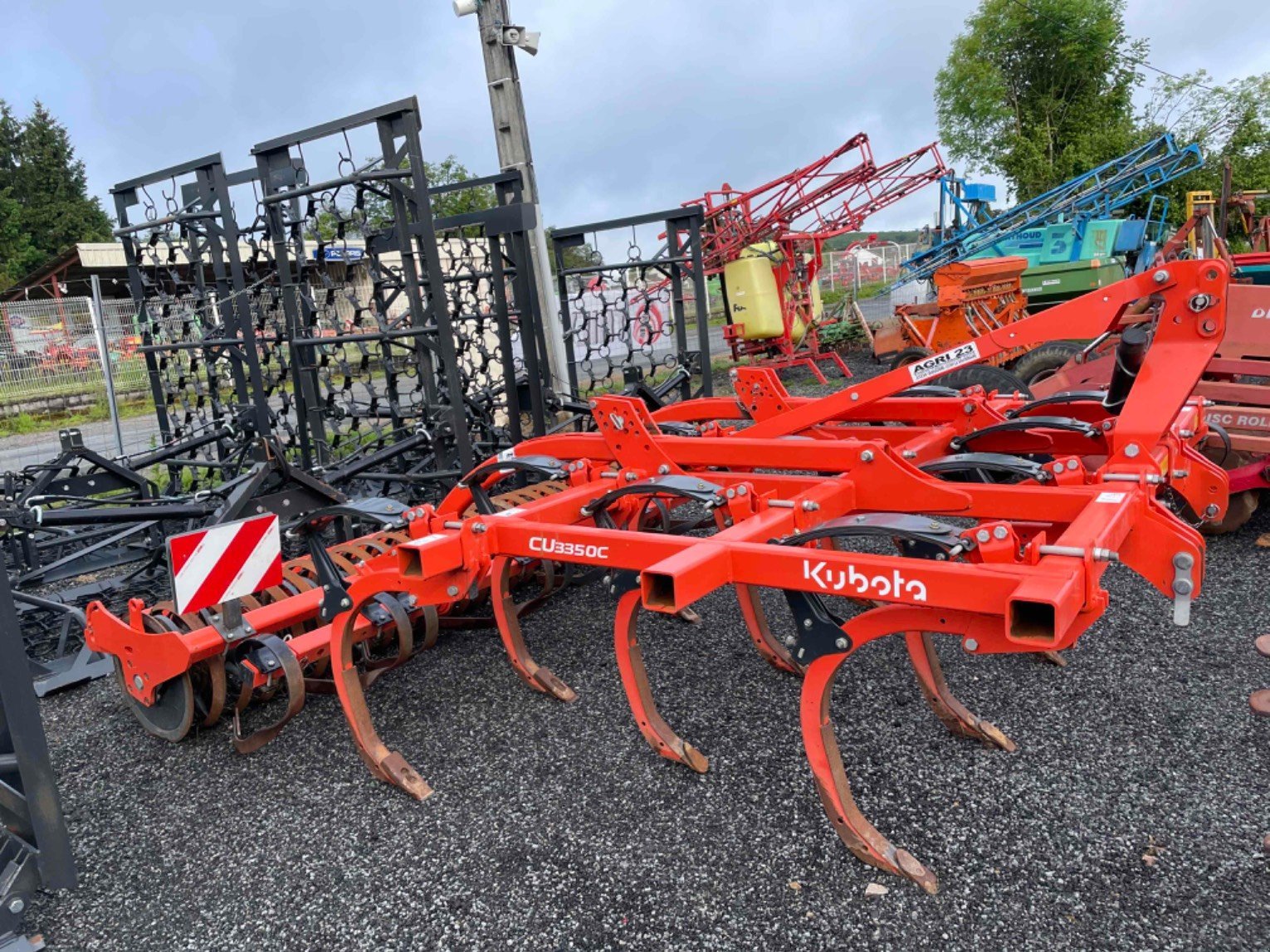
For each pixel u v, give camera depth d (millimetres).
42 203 44719
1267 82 22891
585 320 7734
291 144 5406
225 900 2537
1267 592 3947
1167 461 3168
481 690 3699
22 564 5398
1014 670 3436
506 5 8828
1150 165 12344
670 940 2209
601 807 2799
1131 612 3867
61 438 5020
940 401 4609
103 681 4203
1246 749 2799
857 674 3504
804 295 12203
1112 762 2787
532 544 2963
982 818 2564
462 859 2609
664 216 7434
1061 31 26078
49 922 2504
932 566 2066
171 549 2846
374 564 3047
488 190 20516
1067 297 11797
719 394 11781
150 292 7418
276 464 3705
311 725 3553
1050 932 2117
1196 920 2117
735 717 3281
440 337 5117
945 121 28641
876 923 2199
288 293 5574
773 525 2832
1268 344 4512
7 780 2490
